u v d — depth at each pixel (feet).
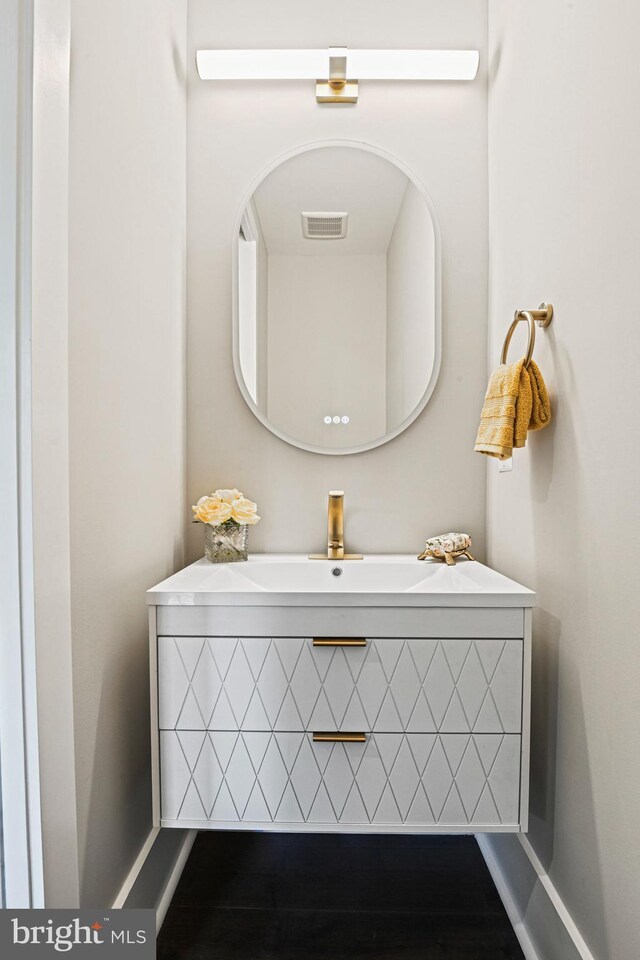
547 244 3.77
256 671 3.53
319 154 5.32
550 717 3.67
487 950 3.78
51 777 2.69
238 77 5.18
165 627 3.55
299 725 3.52
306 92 5.33
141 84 4.02
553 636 3.65
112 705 3.50
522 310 4.17
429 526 5.32
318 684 3.52
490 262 5.23
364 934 3.89
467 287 5.32
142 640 4.03
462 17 5.32
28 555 2.56
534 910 3.67
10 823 2.62
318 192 5.32
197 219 5.33
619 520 2.83
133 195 3.86
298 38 5.33
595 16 3.06
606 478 2.96
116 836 3.52
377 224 5.31
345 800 3.52
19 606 2.57
